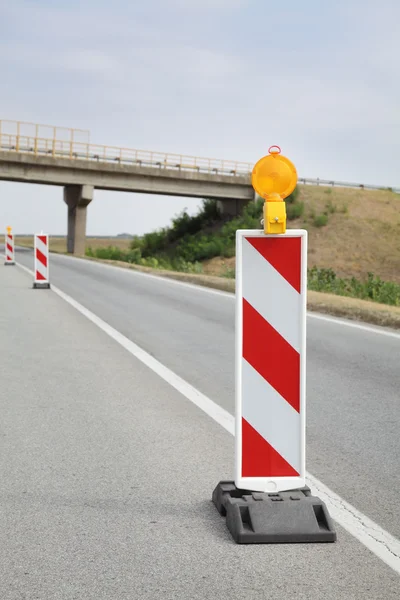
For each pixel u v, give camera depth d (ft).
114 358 32.68
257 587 10.95
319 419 21.98
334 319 48.67
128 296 64.34
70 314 49.75
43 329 41.98
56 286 73.56
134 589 10.87
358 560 11.96
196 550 12.30
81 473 16.47
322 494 15.28
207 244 208.85
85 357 32.81
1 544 12.51
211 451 18.33
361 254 203.51
